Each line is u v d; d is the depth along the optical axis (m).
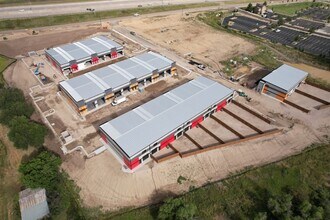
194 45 103.56
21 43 103.62
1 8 124.44
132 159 51.22
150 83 81.00
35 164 48.62
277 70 78.00
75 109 69.94
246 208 47.16
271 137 60.34
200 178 51.91
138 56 87.31
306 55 97.25
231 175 52.09
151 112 61.56
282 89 70.38
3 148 59.22
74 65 85.12
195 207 42.72
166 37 110.25
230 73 85.50
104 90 70.12
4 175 54.25
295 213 44.34
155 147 55.47
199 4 148.62
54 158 51.19
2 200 50.22
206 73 85.38
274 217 44.38
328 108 69.44
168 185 50.88
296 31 122.25
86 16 124.06
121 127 57.28
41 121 65.94
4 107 66.44
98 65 90.06
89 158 55.94
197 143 58.41
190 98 66.38
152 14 132.62
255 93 75.81
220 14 140.00
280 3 162.25
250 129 63.06
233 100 71.69
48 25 117.12
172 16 131.25
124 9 132.75
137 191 49.97
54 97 74.69
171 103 64.56
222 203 47.91
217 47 102.00
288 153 56.06
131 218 45.91
